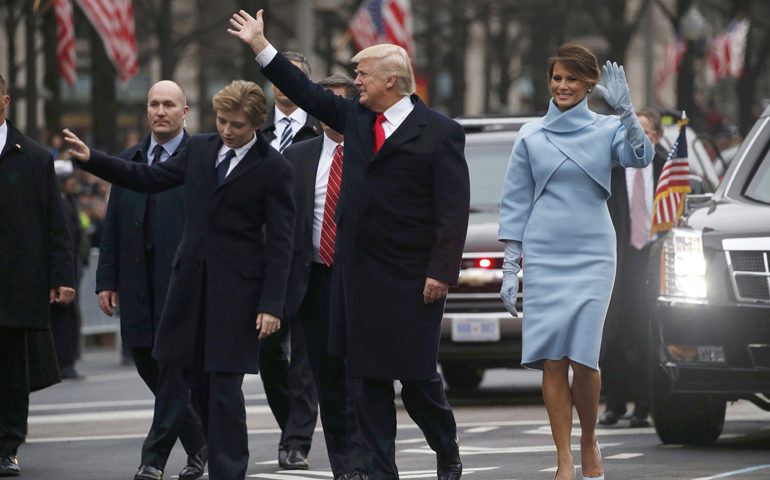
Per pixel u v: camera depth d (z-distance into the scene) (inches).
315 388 1003.3
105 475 967.6
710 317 969.5
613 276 810.8
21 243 965.2
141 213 950.4
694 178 1302.9
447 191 753.6
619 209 1171.3
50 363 1029.2
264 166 803.4
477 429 1202.6
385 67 760.3
